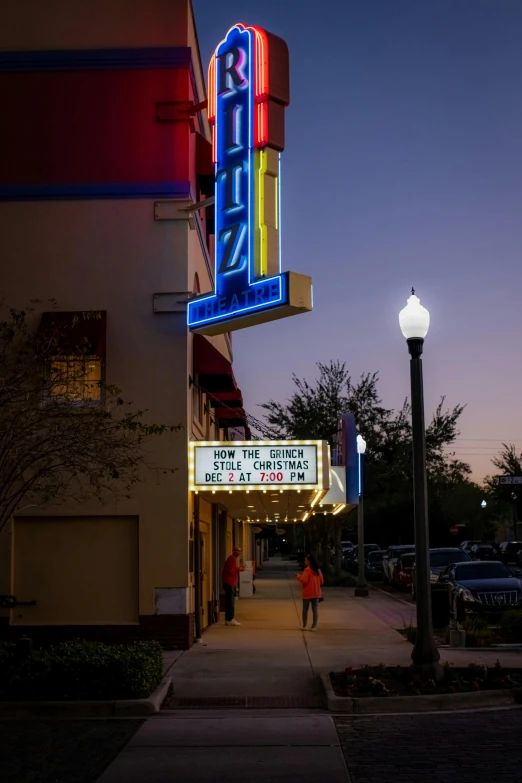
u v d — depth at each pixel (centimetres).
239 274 1648
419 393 1298
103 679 1154
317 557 4484
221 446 1741
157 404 1730
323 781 799
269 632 1938
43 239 1777
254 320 1648
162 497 1702
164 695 1212
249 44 1688
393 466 4428
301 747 934
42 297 1759
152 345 1744
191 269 1814
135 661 1164
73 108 1797
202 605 1959
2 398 1359
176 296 1752
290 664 1447
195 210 1805
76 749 932
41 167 1788
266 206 1655
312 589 1989
